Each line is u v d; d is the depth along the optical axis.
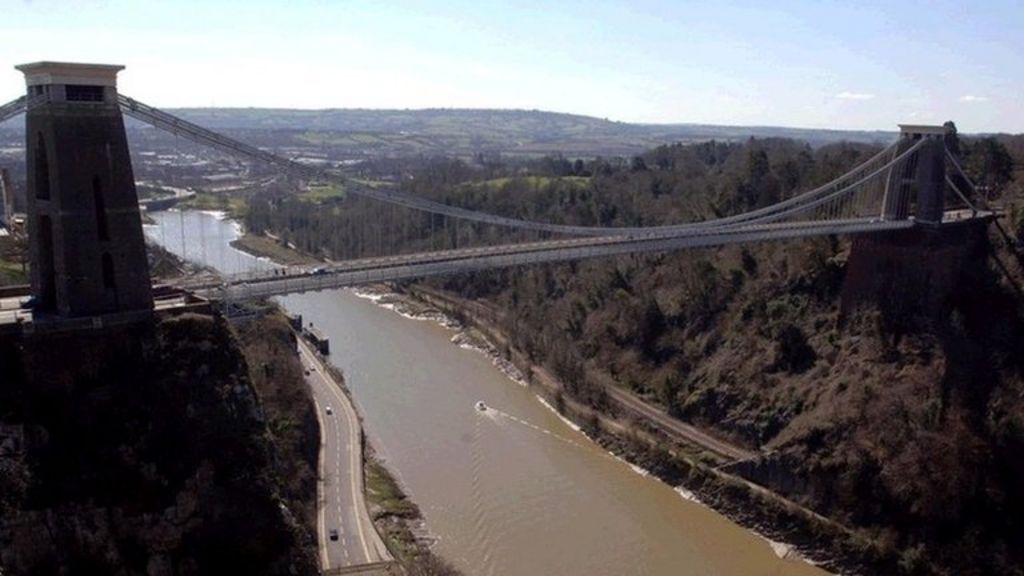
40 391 47.00
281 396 80.31
